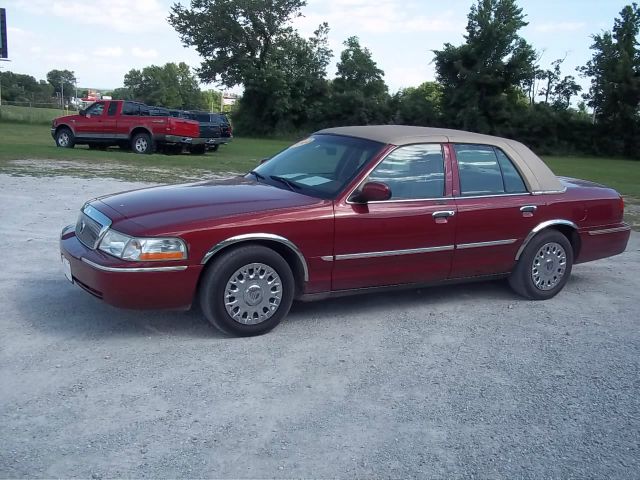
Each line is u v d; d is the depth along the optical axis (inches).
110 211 197.5
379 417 153.9
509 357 195.5
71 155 775.1
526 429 151.7
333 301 243.3
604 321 235.1
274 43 2089.1
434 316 231.6
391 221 216.1
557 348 204.7
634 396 171.6
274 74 2010.3
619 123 1831.9
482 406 162.2
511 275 255.6
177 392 160.1
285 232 197.9
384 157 219.9
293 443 140.0
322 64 2127.2
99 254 187.3
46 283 239.5
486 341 208.4
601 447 145.2
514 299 258.5
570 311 246.1
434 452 139.6
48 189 468.8
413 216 220.1
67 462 128.3
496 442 145.2
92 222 198.8
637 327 229.3
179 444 136.9
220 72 2074.3
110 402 153.2
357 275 215.3
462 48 1812.3
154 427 143.3
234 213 194.2
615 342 212.5
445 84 1882.4
